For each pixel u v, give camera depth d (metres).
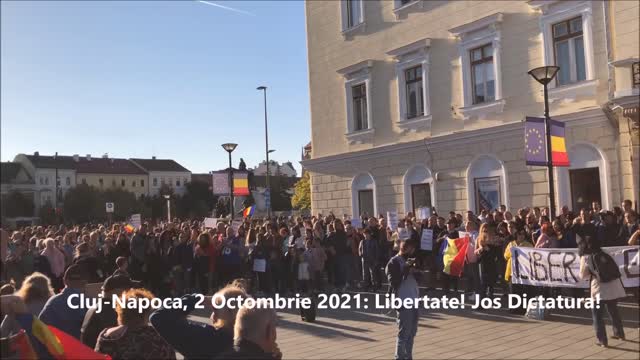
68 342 4.36
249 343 3.33
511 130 17.00
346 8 23.45
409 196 20.50
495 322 9.79
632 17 14.34
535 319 9.85
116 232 16.84
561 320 9.69
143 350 3.81
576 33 15.65
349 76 23.16
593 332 8.69
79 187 71.94
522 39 16.88
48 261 13.64
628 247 9.00
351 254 14.50
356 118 23.19
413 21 20.34
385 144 21.47
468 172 18.33
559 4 15.84
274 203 58.72
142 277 14.71
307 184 48.34
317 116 24.89
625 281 8.96
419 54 20.05
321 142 24.69
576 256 9.69
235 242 14.38
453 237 12.78
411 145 20.17
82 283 5.66
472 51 18.47
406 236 14.03
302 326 10.31
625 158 14.52
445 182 19.11
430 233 13.60
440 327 9.57
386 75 21.48
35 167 87.81
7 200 80.19
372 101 22.06
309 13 25.39
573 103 15.66
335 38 23.88
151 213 72.56
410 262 7.28
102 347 3.89
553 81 16.17
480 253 11.12
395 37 21.08
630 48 14.38
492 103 17.61
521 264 10.31
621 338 8.10
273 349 3.43
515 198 17.03
